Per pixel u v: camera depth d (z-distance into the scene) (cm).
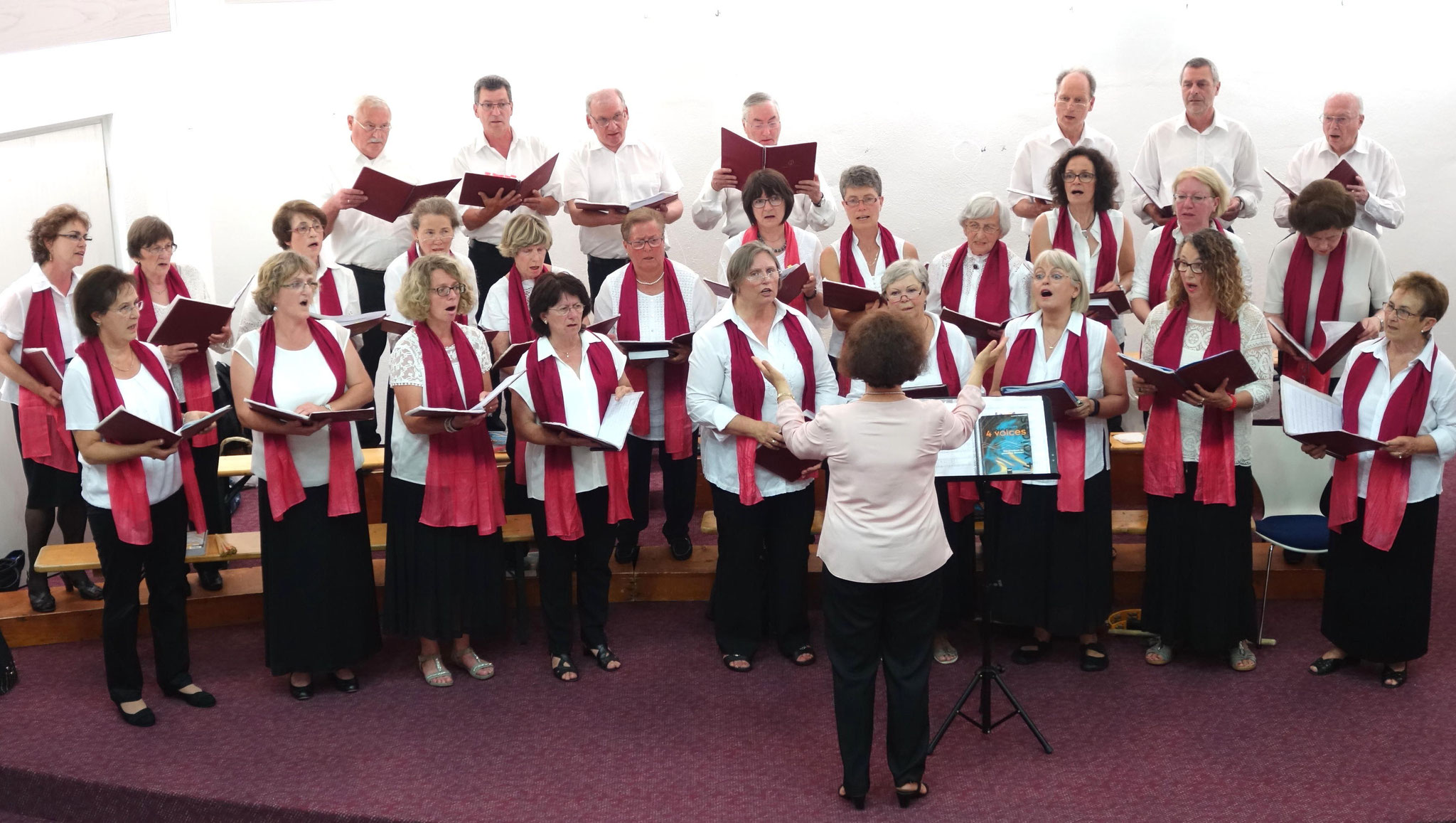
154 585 431
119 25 612
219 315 441
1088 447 442
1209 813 358
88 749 410
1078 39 667
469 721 427
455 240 686
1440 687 435
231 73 678
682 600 527
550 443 438
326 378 432
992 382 455
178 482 427
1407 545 425
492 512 447
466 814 367
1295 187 614
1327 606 450
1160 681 446
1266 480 489
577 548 463
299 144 688
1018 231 687
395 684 457
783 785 382
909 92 678
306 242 519
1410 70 659
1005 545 455
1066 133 606
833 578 356
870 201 512
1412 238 677
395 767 396
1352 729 407
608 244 612
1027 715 413
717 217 595
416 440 440
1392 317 421
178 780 389
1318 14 657
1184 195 491
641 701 439
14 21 540
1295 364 518
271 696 449
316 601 436
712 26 675
